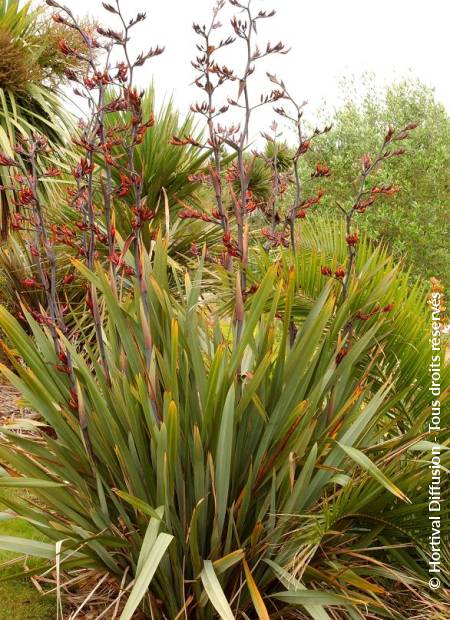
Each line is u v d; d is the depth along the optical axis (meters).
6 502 3.13
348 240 3.67
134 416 3.13
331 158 13.78
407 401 4.03
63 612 3.44
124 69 3.19
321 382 3.27
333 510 3.12
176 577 3.07
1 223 7.73
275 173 3.80
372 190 3.73
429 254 13.07
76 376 3.29
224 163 6.68
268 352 3.08
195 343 3.27
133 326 3.28
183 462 3.15
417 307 4.05
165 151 6.98
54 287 3.32
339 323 3.49
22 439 3.28
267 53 3.36
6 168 7.89
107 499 3.29
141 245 3.41
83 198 3.40
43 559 3.94
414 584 3.41
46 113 9.89
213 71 3.33
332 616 3.25
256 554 3.10
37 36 9.83
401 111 14.08
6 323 3.16
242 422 3.24
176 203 7.34
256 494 3.22
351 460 3.44
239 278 3.30
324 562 3.26
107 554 3.14
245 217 3.50
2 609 3.42
